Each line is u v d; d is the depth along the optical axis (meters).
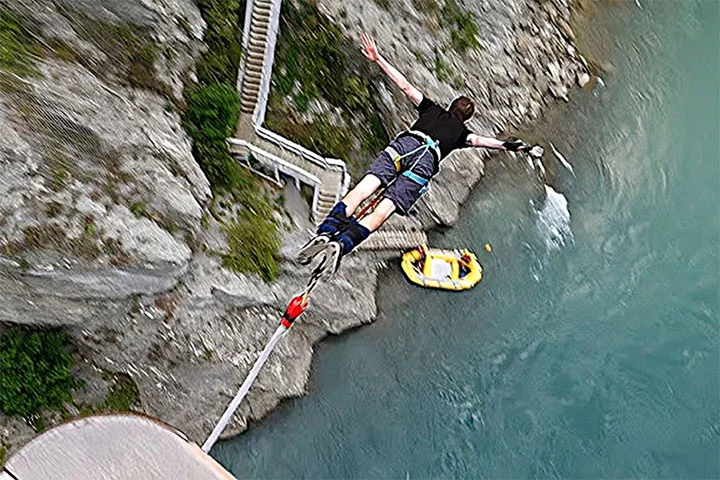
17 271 14.52
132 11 15.93
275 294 18.61
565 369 20.64
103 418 4.29
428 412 19.73
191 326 17.25
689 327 21.28
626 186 23.97
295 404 19.33
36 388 16.11
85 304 15.75
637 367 20.67
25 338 15.98
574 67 25.34
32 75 14.29
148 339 16.86
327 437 19.16
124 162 15.34
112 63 16.05
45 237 14.45
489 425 19.75
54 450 4.20
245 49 18.34
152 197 15.83
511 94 23.80
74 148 14.65
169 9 16.52
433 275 21.41
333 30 19.41
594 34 26.14
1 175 13.79
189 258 16.61
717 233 23.02
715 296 21.81
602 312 21.62
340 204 9.30
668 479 19.06
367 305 20.56
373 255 21.00
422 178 9.82
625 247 22.83
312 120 19.77
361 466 18.94
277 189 19.08
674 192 23.83
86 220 14.86
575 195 23.73
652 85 25.80
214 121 17.70
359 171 20.78
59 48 15.15
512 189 23.30
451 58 22.27
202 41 17.56
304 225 19.39
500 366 20.59
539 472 19.20
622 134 24.84
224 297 17.61
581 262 22.56
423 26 21.50
